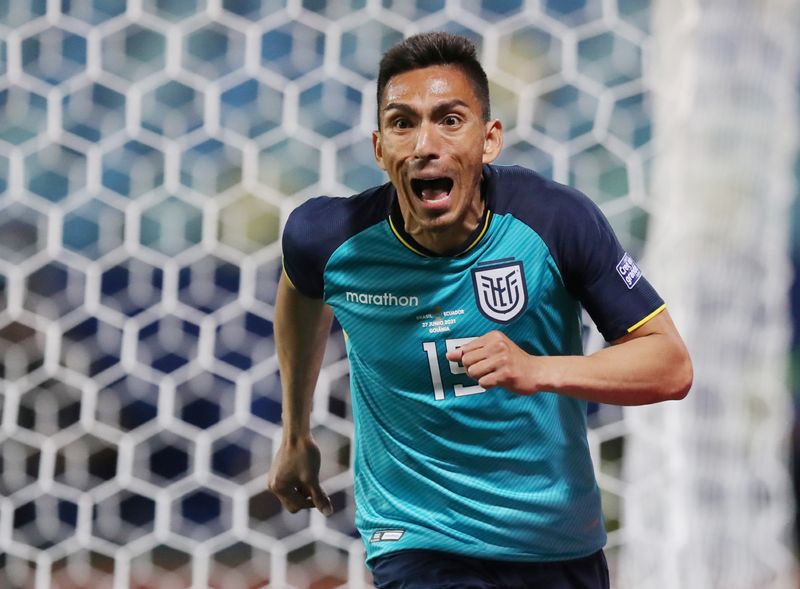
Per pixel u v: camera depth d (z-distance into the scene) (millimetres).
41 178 20375
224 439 20281
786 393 16266
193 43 20688
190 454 20516
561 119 19797
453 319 8422
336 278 8695
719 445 14906
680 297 14820
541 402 8602
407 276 8453
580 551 9117
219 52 20781
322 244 8688
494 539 8844
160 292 19938
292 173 20266
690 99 14883
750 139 15062
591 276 8273
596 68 20891
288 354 9656
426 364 8516
